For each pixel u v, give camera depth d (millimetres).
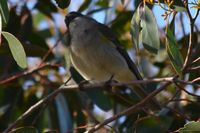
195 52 10414
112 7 12570
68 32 11953
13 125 9477
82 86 10055
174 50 8914
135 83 9250
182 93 12219
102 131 11602
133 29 9469
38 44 13016
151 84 11578
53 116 12586
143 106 9672
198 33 11867
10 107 12805
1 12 9086
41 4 13312
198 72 10492
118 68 11477
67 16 11883
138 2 11055
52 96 9633
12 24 12922
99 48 11289
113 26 13211
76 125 12430
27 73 11984
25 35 12984
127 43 13641
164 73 12820
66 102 12453
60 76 12969
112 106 12570
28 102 13016
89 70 11422
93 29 11383
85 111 12922
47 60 12711
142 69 12523
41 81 12727
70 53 11477
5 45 12016
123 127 11672
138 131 10703
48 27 14852
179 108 11734
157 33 9164
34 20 15383
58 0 9953
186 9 8789
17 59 8781
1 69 12633
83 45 11297
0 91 12828
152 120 10750
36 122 12375
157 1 9141
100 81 11609
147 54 12719
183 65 9117
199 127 8961
